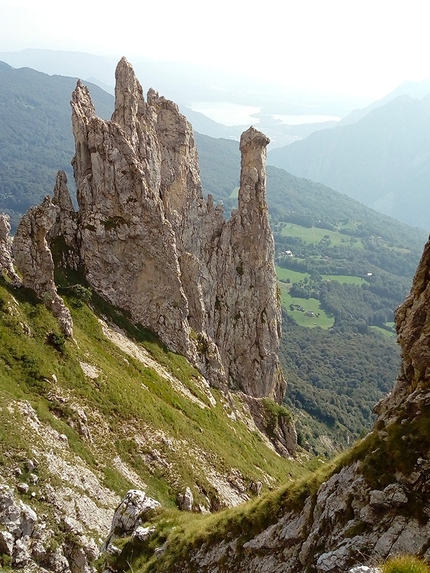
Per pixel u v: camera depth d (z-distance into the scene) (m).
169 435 62.06
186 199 117.38
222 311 118.81
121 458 53.66
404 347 27.56
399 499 22.03
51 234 81.25
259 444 94.44
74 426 52.09
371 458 24.02
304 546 24.56
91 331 72.06
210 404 85.50
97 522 42.00
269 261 125.44
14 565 33.62
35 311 59.41
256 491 68.00
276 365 129.75
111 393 60.03
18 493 38.69
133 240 85.88
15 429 43.53
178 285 90.88
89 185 84.25
